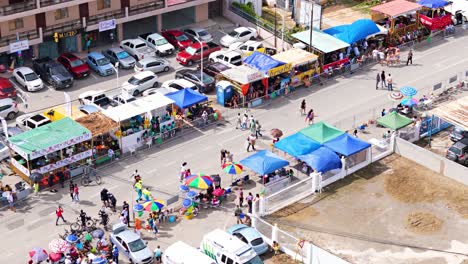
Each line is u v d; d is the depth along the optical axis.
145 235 55.56
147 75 75.69
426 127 68.88
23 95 74.31
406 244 54.84
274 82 75.31
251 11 89.00
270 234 54.97
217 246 51.47
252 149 66.12
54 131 62.53
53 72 76.00
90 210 58.41
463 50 85.31
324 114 71.94
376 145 65.50
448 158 64.31
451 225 57.03
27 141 61.00
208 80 75.75
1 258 53.31
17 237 55.50
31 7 75.38
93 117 65.56
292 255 53.38
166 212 56.81
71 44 82.25
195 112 70.62
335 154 61.81
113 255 52.16
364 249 54.19
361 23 83.25
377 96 75.31
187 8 90.50
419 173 63.53
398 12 84.88
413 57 83.56
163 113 68.25
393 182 62.22
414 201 59.88
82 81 77.94
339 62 79.69
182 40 84.12
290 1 92.94
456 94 75.81
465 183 61.97
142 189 59.72
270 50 82.19
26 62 79.94
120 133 64.81
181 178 61.47
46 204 59.16
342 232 56.06
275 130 66.00
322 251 51.56
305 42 80.75
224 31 88.81
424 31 87.69
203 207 58.69
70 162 62.16
